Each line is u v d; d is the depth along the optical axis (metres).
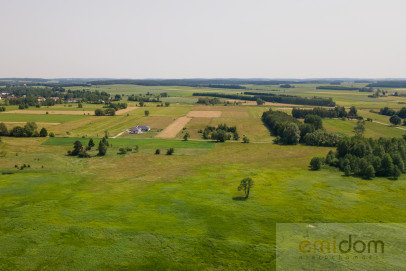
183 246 44.88
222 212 59.03
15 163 96.69
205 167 98.00
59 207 60.53
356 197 68.69
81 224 51.81
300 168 96.31
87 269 38.97
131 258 41.53
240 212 59.09
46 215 55.72
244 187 69.19
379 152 98.31
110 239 46.47
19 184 75.56
